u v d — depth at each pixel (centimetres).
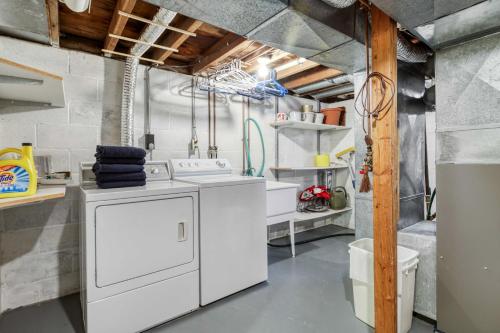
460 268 171
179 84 299
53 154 226
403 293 173
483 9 142
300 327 184
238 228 229
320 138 462
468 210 168
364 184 179
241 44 235
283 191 301
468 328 168
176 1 140
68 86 234
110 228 166
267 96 365
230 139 344
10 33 204
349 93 409
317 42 187
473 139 168
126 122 244
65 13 207
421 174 254
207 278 209
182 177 259
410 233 205
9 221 206
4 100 202
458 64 176
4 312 202
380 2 139
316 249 341
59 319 193
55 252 225
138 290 176
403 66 228
